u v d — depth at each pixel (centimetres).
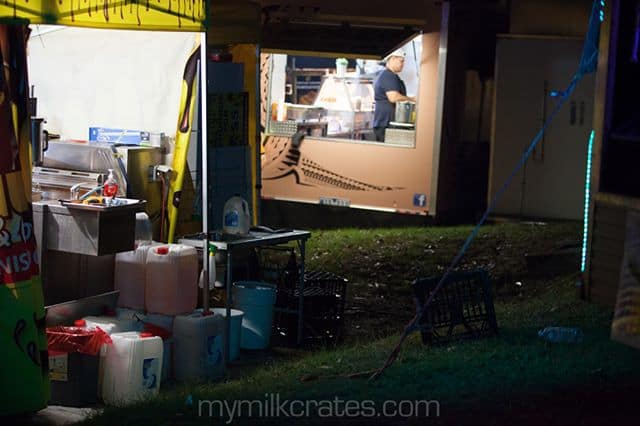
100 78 1170
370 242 1636
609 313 1105
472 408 746
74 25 815
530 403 757
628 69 1127
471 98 1881
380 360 932
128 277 967
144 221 1010
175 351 932
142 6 873
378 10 1792
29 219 777
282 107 1925
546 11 1812
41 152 1029
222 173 1191
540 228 1722
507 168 1845
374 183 1853
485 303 1015
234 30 1206
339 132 1888
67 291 941
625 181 1123
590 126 1789
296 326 1092
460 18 1812
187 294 959
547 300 1205
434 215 1808
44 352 790
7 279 761
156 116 1141
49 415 799
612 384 810
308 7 1781
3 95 759
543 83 1811
